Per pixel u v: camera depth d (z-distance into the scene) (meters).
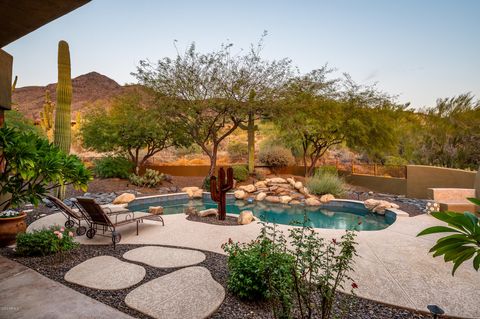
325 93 13.91
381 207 8.93
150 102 12.88
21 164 3.88
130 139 13.44
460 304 2.91
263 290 2.83
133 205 9.74
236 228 6.03
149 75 12.00
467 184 9.55
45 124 16.06
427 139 14.95
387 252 4.55
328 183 11.59
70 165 4.81
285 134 16.09
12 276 3.28
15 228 4.59
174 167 16.45
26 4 2.74
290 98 12.82
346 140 14.79
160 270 3.67
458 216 1.00
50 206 7.72
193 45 11.74
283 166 17.17
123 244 4.84
